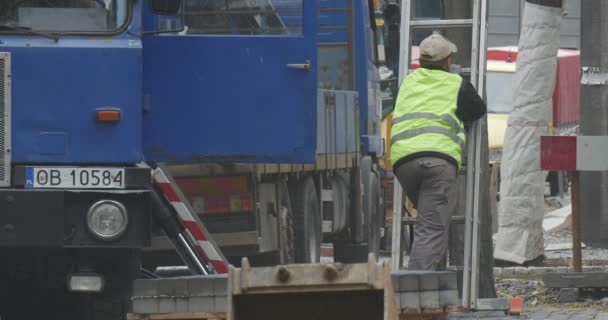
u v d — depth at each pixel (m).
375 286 22.61
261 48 34.91
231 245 40.97
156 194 33.88
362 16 60.69
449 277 28.70
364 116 60.53
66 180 32.62
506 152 54.97
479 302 37.72
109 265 33.69
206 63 34.94
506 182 54.94
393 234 38.19
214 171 40.84
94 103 32.84
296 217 47.41
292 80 34.91
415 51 90.25
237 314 23.22
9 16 33.06
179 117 34.94
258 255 43.94
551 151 44.09
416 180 36.53
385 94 74.75
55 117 32.81
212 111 34.97
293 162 34.91
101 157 32.84
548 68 55.12
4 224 32.03
